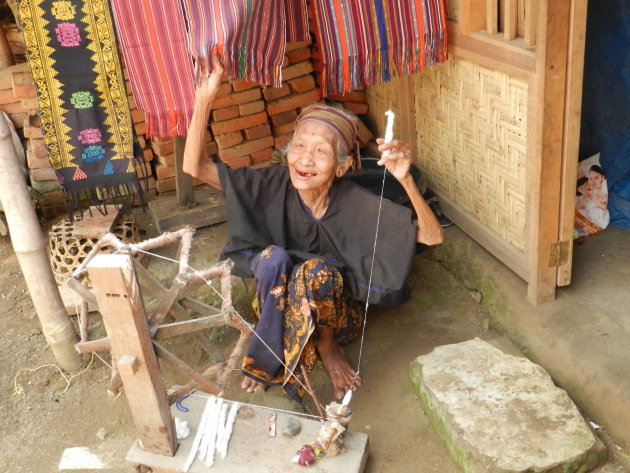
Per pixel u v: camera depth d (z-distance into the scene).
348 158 3.02
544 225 3.03
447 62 3.46
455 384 2.96
